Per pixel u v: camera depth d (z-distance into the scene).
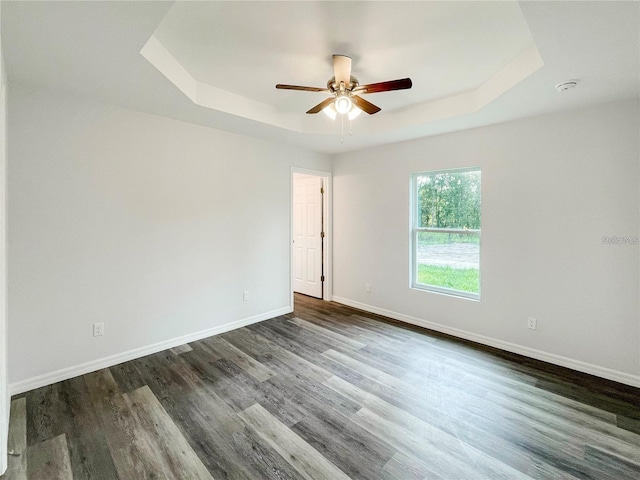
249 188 3.88
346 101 2.37
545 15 1.51
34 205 2.43
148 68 2.11
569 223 2.80
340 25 1.92
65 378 2.59
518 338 3.13
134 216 2.95
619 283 2.58
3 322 1.60
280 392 2.42
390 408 2.22
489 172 3.28
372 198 4.41
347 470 1.68
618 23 1.56
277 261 4.25
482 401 2.30
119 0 1.44
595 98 2.51
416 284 4.05
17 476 1.62
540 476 1.64
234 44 2.14
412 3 1.71
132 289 2.96
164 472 1.66
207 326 3.54
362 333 3.66
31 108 2.39
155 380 2.59
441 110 3.10
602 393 2.41
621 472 1.66
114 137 2.80
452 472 1.66
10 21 1.58
